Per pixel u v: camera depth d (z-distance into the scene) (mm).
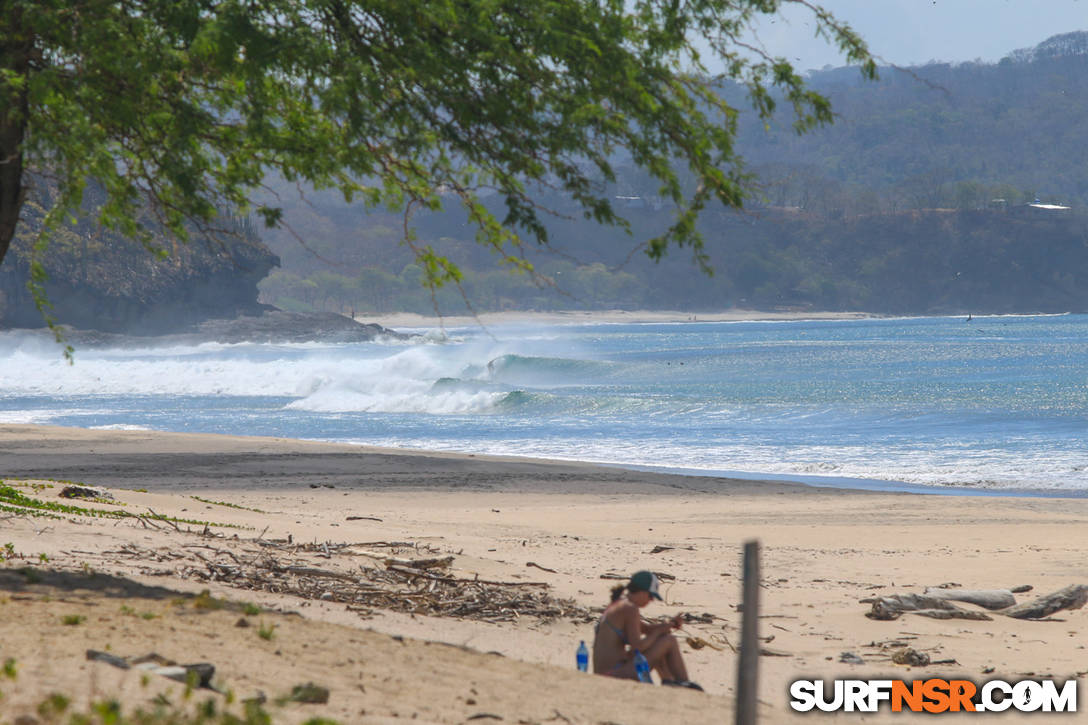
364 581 43531
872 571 57469
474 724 19234
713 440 152250
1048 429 157000
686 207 28766
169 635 24359
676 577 54125
